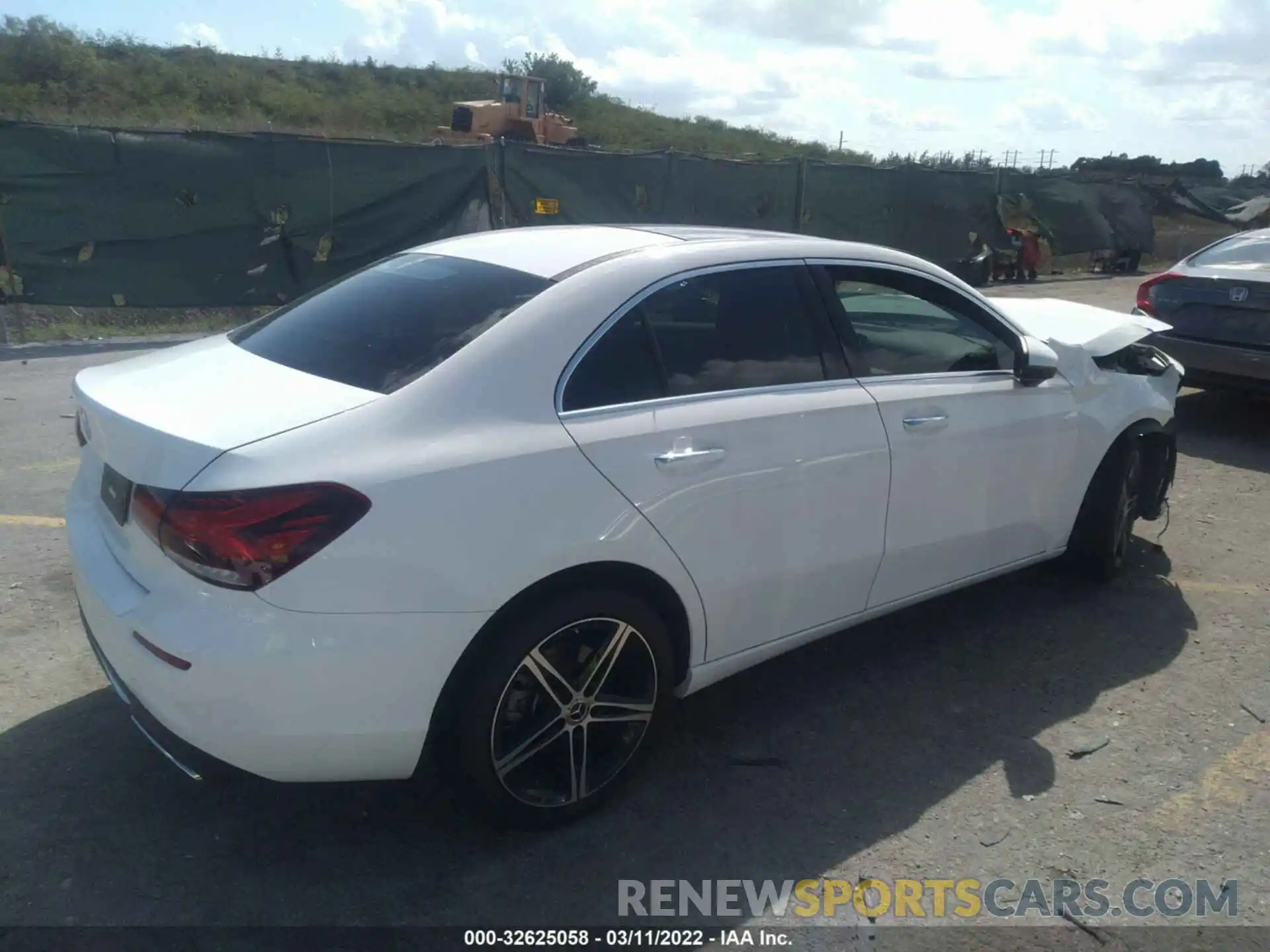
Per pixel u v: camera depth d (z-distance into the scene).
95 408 2.88
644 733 3.18
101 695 3.70
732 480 3.15
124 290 10.80
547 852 2.98
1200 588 4.93
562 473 2.80
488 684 2.75
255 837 3.00
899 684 4.01
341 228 11.90
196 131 10.84
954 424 3.80
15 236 10.13
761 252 3.48
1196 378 7.40
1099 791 3.34
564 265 3.21
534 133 31.73
